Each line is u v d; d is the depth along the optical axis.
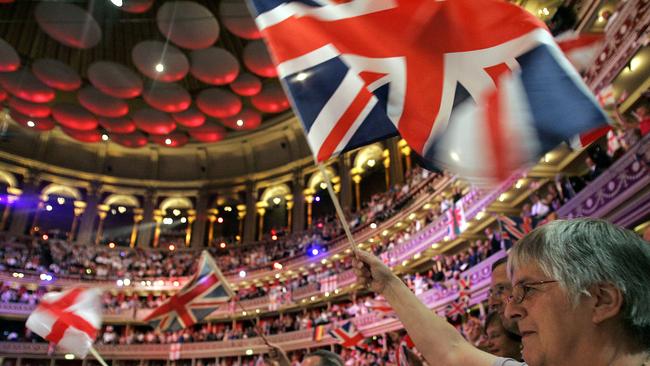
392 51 2.46
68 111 27.97
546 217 11.07
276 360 4.60
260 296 30.55
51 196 36.72
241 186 38.75
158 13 20.81
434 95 2.29
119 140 31.86
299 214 35.06
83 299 5.30
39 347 28.97
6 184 34.91
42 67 23.77
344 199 32.62
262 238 36.28
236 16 21.19
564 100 2.00
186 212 39.81
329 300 27.94
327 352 3.19
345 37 2.56
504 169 2.00
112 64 23.02
